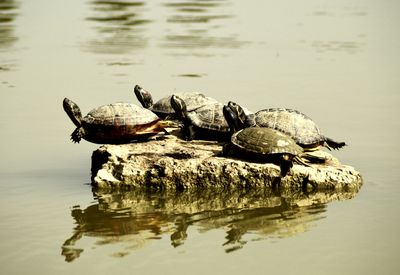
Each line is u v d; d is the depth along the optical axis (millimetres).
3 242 32406
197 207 38406
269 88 72125
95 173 43875
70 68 83000
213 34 113438
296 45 103375
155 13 139250
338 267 29766
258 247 32156
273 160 41812
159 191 41188
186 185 41219
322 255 31109
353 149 50281
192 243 32688
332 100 67125
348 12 146250
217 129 45938
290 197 40125
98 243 32625
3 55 91688
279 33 115500
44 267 29688
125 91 69688
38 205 38094
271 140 40906
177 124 45812
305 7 155125
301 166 41969
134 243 32688
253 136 41375
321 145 43719
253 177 41094
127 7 147875
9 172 44531
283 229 34656
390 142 52188
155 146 44906
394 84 75312
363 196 39938
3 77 77000
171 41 105812
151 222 35750
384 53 96688
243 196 40438
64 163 47031
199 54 94375
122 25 122562
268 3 161750
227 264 30094
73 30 115750
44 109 62219
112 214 36969
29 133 54375
